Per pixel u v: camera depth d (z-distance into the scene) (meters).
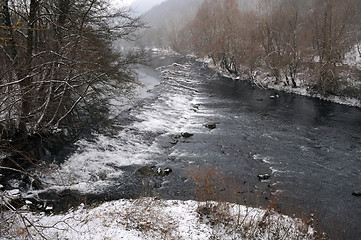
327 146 16.72
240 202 10.48
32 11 11.51
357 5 33.34
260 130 19.12
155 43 96.50
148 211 8.85
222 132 18.55
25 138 12.64
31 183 10.95
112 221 7.95
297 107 25.12
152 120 20.16
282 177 12.88
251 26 38.34
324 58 28.19
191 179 12.40
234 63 40.47
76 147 14.89
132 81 17.55
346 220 9.89
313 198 11.27
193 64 53.84
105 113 20.33
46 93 13.44
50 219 8.02
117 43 17.67
